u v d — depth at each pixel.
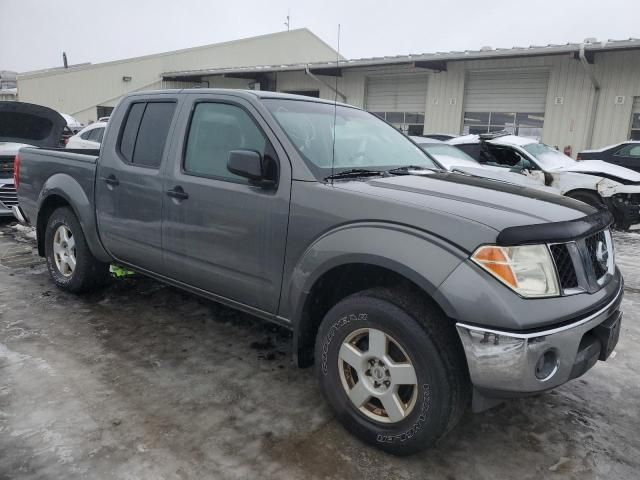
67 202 4.71
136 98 4.05
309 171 2.93
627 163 11.68
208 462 2.55
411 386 2.57
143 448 2.63
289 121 3.25
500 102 16.48
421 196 2.65
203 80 26.06
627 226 8.70
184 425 2.84
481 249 2.30
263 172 3.03
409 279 2.42
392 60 17.23
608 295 2.61
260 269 3.09
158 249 3.71
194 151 3.51
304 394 3.21
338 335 2.74
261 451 2.65
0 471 2.42
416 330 2.43
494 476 2.54
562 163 9.55
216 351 3.75
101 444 2.65
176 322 4.24
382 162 3.49
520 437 2.86
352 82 19.86
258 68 21.66
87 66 27.33
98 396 3.09
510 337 2.21
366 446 2.71
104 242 4.20
